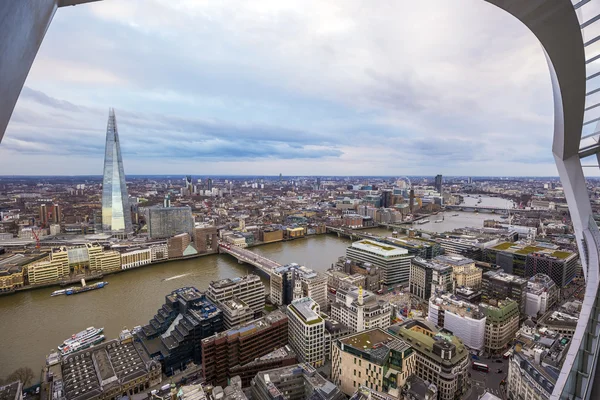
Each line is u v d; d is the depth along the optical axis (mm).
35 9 12820
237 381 130500
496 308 179750
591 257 48531
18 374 146375
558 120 48156
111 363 154125
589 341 34719
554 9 27344
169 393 126688
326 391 118188
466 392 142875
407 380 128125
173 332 176250
